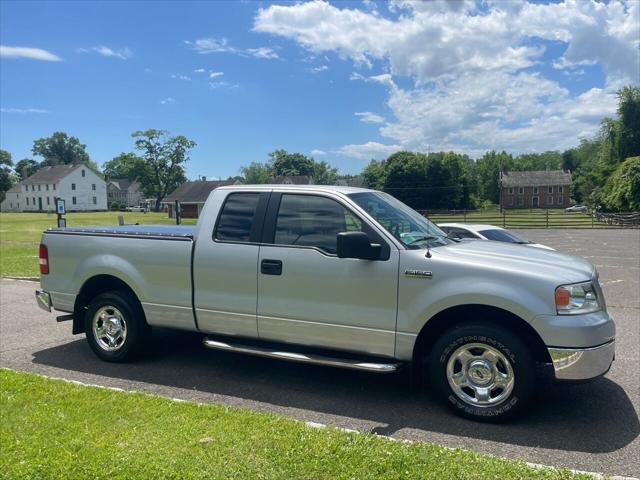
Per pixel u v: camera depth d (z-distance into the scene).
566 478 3.07
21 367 5.61
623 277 12.59
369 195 5.07
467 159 130.00
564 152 121.12
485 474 3.09
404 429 4.02
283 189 4.96
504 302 4.00
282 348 4.89
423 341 4.46
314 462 3.21
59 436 3.60
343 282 4.50
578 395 4.74
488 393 4.12
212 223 5.15
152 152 93.25
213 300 5.08
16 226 42.47
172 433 3.65
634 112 65.00
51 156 135.00
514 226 38.62
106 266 5.64
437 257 4.26
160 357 5.95
